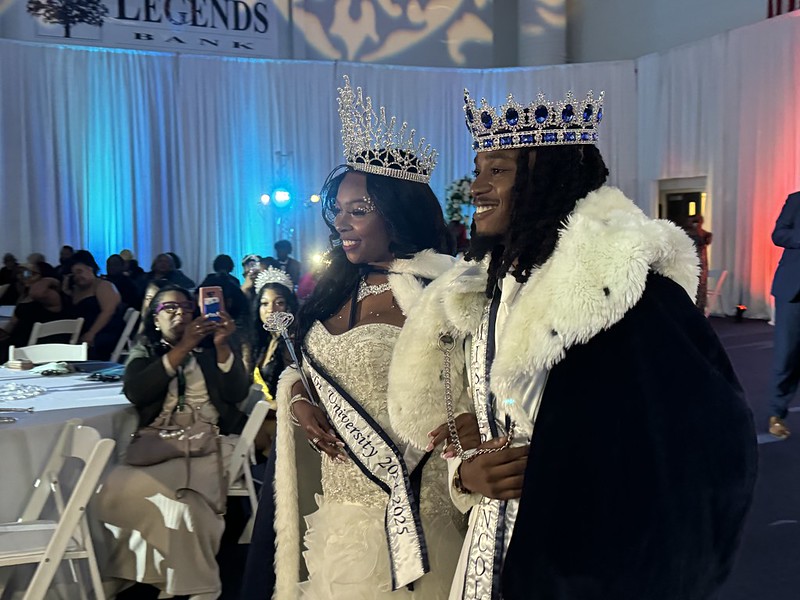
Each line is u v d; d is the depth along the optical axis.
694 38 10.20
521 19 11.72
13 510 2.30
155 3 9.77
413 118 11.05
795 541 2.75
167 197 9.98
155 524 2.50
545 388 0.86
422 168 1.58
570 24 12.20
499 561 0.95
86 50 9.50
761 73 9.02
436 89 11.15
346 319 1.54
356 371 1.43
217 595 2.53
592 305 0.80
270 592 1.68
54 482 2.33
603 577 0.76
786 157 8.81
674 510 0.74
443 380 1.12
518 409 0.92
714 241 9.77
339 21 10.86
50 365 3.54
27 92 9.23
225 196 10.24
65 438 2.35
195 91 10.00
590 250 0.83
